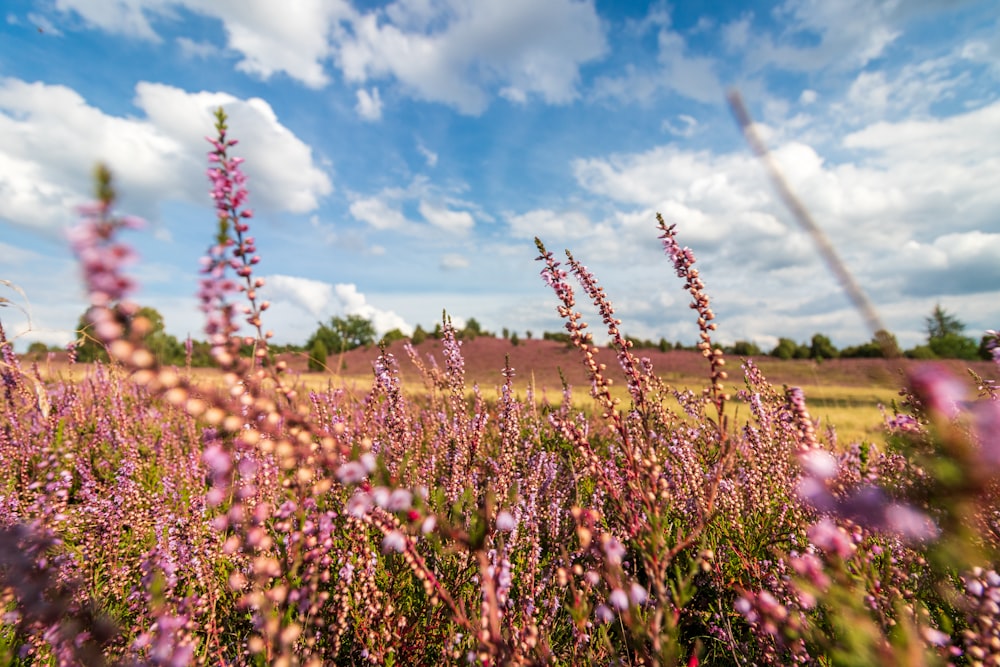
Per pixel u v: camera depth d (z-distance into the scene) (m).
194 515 3.01
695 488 2.92
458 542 1.64
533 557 2.49
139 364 0.99
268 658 1.52
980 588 1.32
